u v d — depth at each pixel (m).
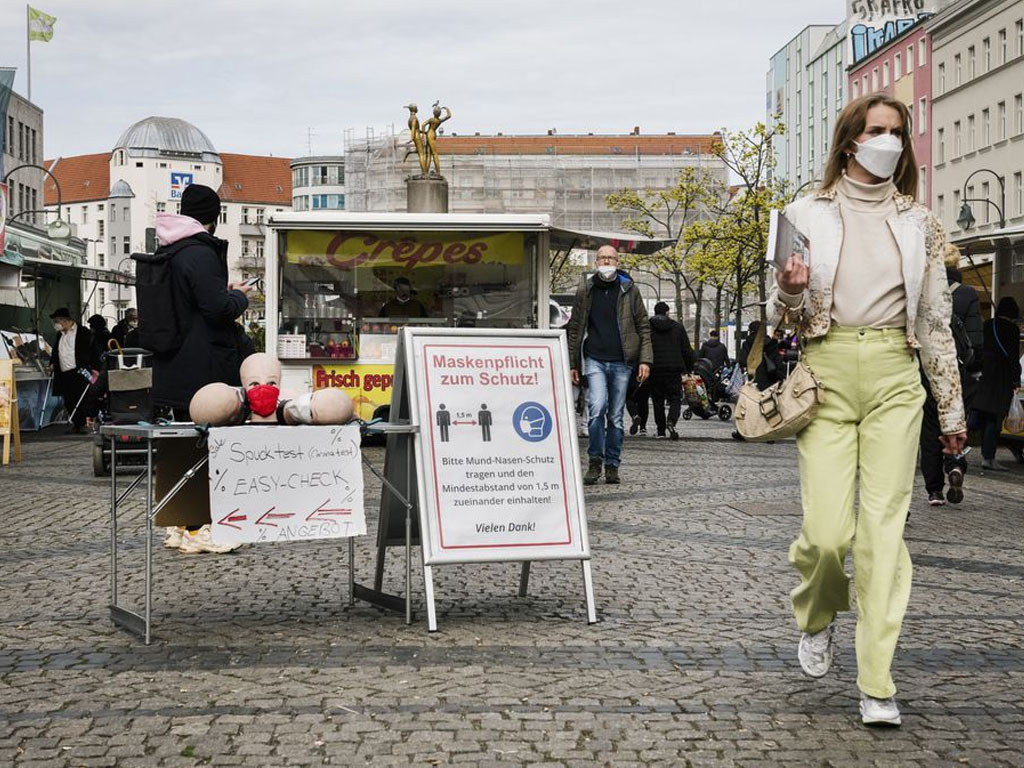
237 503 6.09
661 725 4.81
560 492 6.71
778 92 110.88
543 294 17.11
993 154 66.75
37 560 8.52
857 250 4.96
